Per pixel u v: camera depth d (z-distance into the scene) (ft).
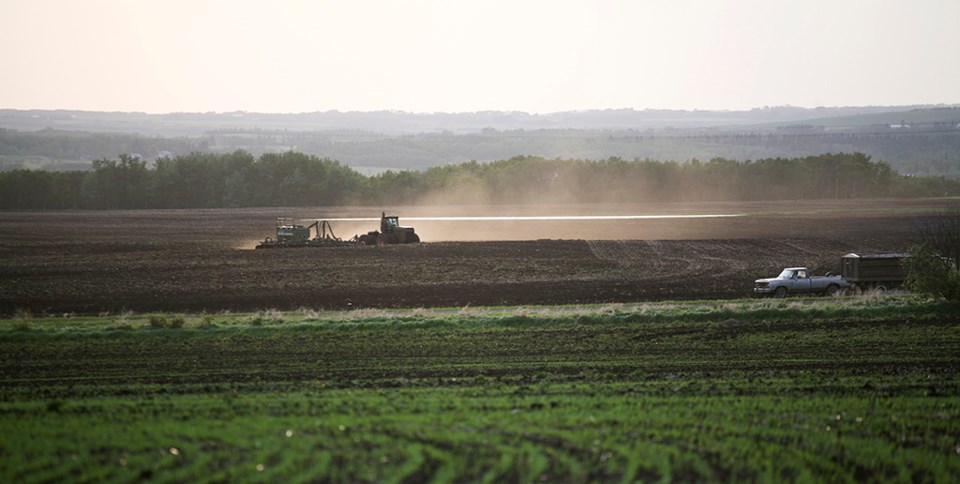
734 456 153.38
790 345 286.25
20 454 154.61
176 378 240.94
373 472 142.20
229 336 312.29
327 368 254.68
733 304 370.94
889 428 176.24
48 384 233.55
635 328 324.19
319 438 162.91
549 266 562.66
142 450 156.97
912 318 335.88
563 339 302.45
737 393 210.38
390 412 188.96
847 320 333.62
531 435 165.37
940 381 226.99
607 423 176.35
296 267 557.33
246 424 175.52
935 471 148.87
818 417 184.34
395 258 593.01
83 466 147.74
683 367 252.01
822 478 143.02
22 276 529.04
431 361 264.52
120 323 331.36
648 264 578.25
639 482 138.72
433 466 145.79
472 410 190.60
